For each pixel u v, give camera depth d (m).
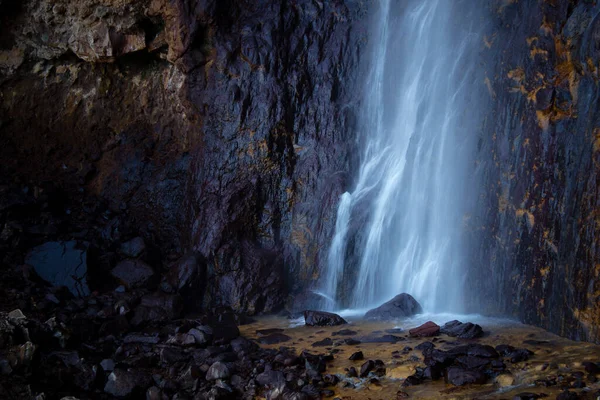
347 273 8.48
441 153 8.00
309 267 8.68
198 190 8.98
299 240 8.79
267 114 8.91
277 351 6.38
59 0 8.98
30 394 4.83
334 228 8.64
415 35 8.78
